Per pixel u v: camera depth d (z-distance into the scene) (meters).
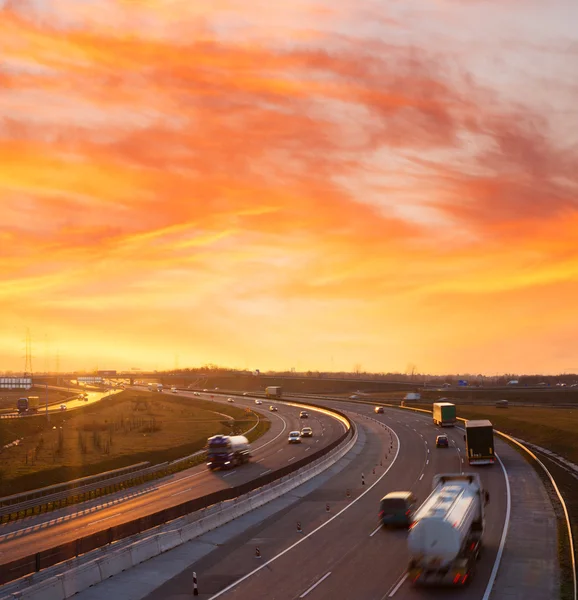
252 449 113.12
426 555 35.56
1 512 60.50
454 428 123.56
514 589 35.28
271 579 38.91
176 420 170.38
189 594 36.47
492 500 59.06
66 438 130.25
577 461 86.00
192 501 51.16
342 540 47.75
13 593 32.16
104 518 59.59
